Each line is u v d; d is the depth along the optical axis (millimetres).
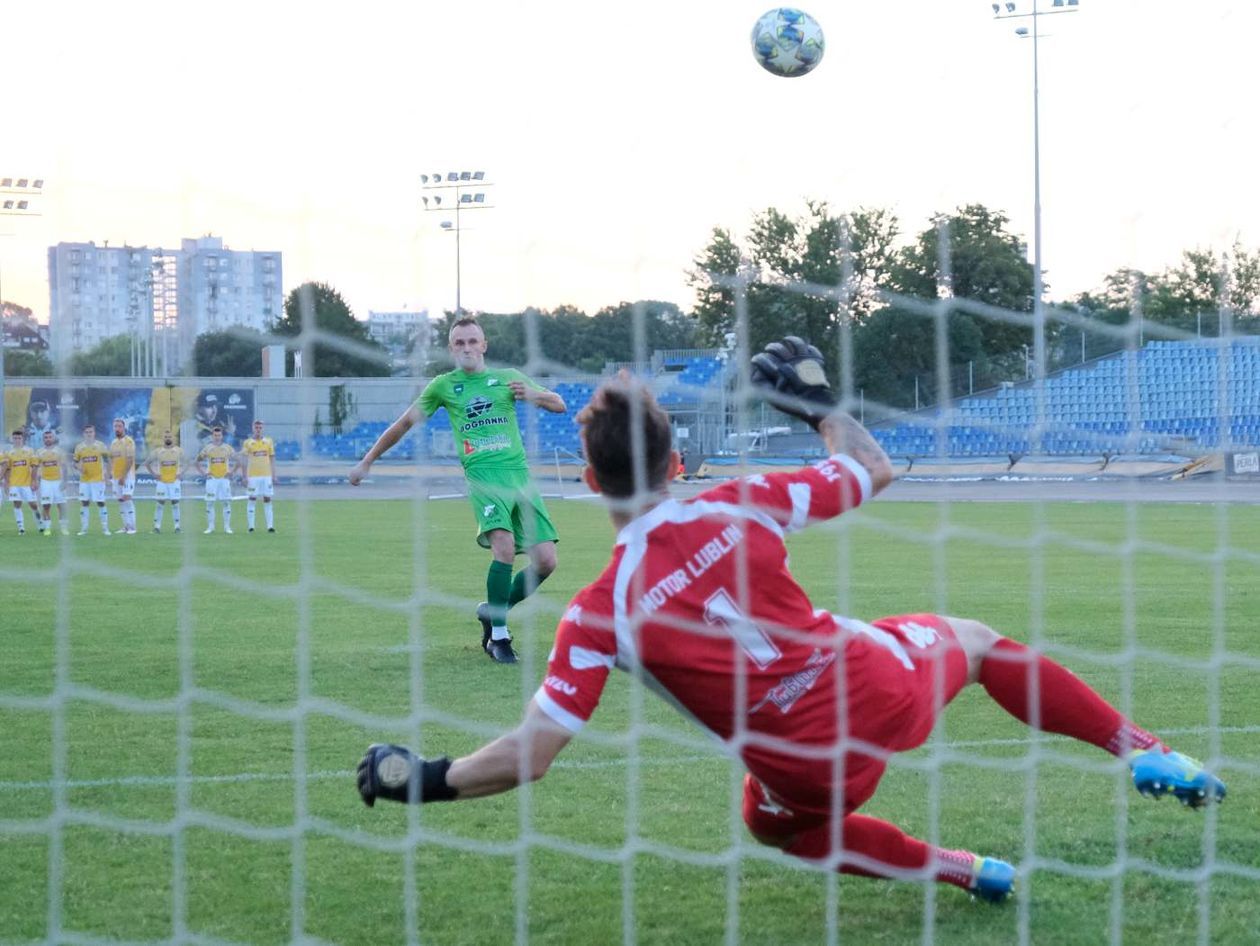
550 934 4051
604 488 3596
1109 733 4008
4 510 35469
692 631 3545
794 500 3637
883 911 4250
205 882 4492
